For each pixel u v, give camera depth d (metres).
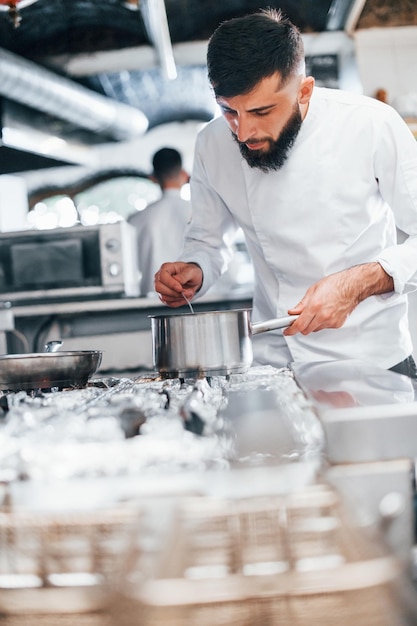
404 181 2.27
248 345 1.76
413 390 1.31
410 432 1.05
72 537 0.89
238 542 0.87
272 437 1.05
